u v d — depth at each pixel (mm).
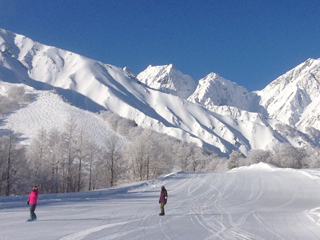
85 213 19125
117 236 12227
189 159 109375
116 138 64500
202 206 23844
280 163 113875
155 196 31703
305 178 48438
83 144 59500
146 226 14609
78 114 121750
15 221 15898
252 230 13703
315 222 15992
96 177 63594
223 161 131875
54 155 58625
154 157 68625
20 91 132750
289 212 20391
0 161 50500
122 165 65125
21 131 101375
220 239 11781
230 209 22156
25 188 53750
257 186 40156
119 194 33625
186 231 13391
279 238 12023
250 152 122062
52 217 17359
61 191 60500
